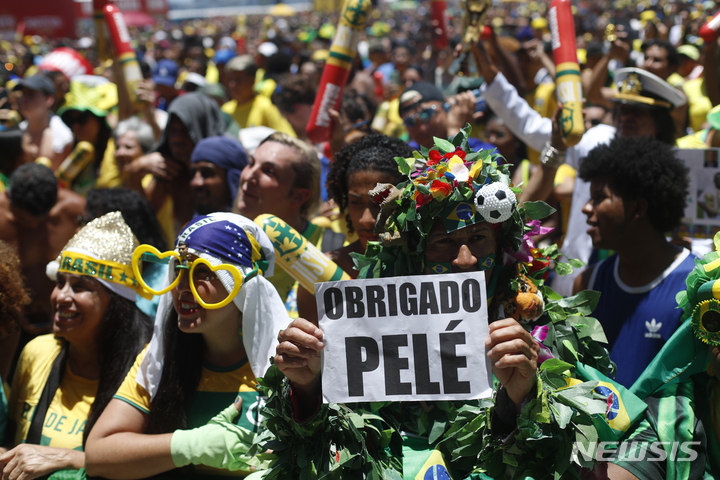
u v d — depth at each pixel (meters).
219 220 2.42
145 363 2.54
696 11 11.86
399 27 29.45
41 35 18.03
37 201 4.19
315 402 2.06
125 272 2.87
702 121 5.78
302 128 6.52
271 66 9.42
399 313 1.96
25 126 6.92
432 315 1.94
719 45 4.85
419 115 4.23
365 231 2.87
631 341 2.87
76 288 2.83
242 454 2.33
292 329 1.97
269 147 3.54
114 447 2.41
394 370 1.95
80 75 8.58
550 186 3.66
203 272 2.38
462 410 2.03
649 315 2.84
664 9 15.40
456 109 4.26
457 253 2.04
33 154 5.31
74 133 5.84
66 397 2.91
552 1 3.53
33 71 11.55
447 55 8.10
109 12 5.41
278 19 42.78
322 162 4.95
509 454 1.95
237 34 23.12
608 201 2.91
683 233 3.47
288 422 2.05
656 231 2.89
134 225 3.69
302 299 2.97
